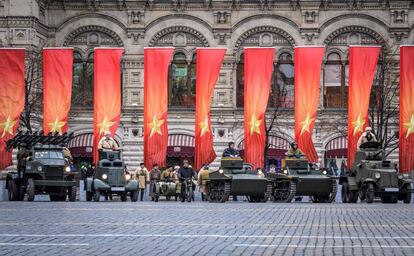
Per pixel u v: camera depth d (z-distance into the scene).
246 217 39.91
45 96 76.12
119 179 63.19
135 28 104.81
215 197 64.94
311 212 45.09
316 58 75.44
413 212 45.44
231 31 105.00
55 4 105.00
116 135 104.81
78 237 28.25
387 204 58.72
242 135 104.81
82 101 105.38
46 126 75.94
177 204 56.09
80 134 105.00
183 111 105.38
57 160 63.09
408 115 74.56
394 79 99.06
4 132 75.38
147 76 75.19
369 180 62.50
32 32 98.56
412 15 104.81
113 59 75.75
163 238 28.12
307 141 75.12
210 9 105.06
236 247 25.34
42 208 47.56
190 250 24.42
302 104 75.31
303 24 104.81
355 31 105.25
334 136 104.50
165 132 74.75
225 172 63.34
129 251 24.08
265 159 95.19
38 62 96.38
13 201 61.88
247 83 74.94
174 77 105.88
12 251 23.89
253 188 62.66
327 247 25.47
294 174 64.38
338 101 105.62
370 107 98.62
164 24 105.12
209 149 74.81
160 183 67.69
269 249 24.80
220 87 105.12
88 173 94.00
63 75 76.31
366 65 74.94
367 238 28.47
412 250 24.66
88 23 105.25
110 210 45.47
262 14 105.00
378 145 64.88
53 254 23.17
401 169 74.50
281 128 104.94
